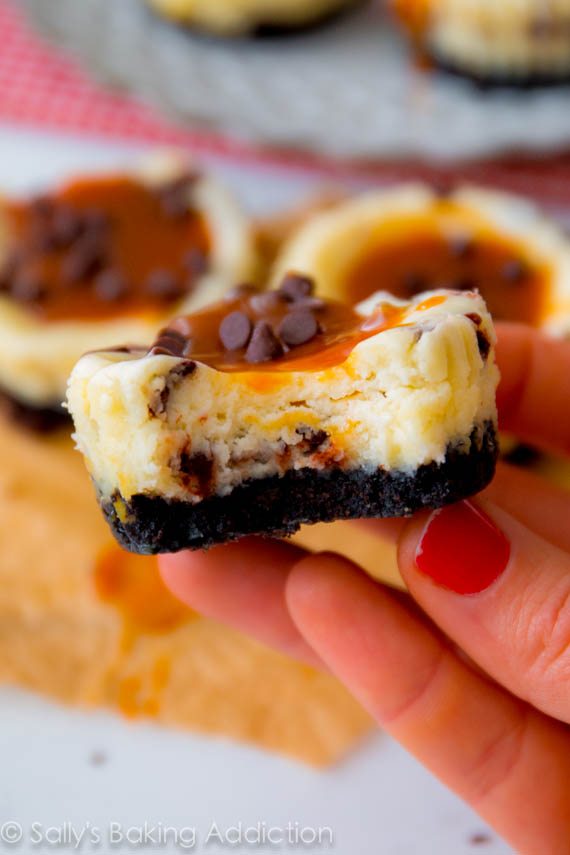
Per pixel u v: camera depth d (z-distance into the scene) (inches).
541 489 10.5
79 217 14.2
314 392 8.6
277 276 13.8
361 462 8.7
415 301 9.2
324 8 17.5
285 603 10.4
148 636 11.8
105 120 17.0
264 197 16.0
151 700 11.3
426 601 9.0
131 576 12.2
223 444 8.6
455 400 8.5
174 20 17.2
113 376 8.4
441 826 10.5
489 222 13.8
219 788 10.8
